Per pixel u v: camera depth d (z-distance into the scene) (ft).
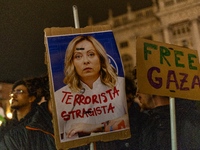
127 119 2.97
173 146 3.32
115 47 3.11
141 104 4.46
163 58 3.52
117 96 2.99
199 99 3.53
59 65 2.90
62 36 2.99
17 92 4.24
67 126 2.79
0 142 4.15
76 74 2.93
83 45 3.01
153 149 4.32
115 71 3.04
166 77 3.45
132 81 4.47
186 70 3.59
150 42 3.55
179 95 3.44
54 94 2.82
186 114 4.43
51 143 4.22
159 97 4.50
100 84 2.96
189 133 4.35
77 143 2.79
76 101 2.86
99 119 2.89
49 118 4.28
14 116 4.22
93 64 2.98
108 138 2.88
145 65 3.41
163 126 4.40
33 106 4.29
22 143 4.18
